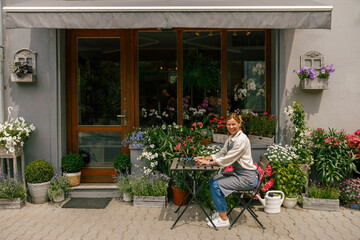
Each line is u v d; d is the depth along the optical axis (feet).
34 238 12.10
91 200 16.38
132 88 17.89
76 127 17.87
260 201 14.83
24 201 15.75
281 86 16.76
